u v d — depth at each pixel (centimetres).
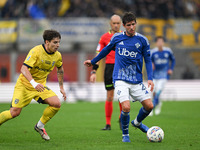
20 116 3631
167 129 2664
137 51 2012
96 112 4306
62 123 3191
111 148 1823
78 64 7644
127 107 1958
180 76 7806
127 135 2075
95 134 2455
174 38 7662
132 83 2016
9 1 8488
